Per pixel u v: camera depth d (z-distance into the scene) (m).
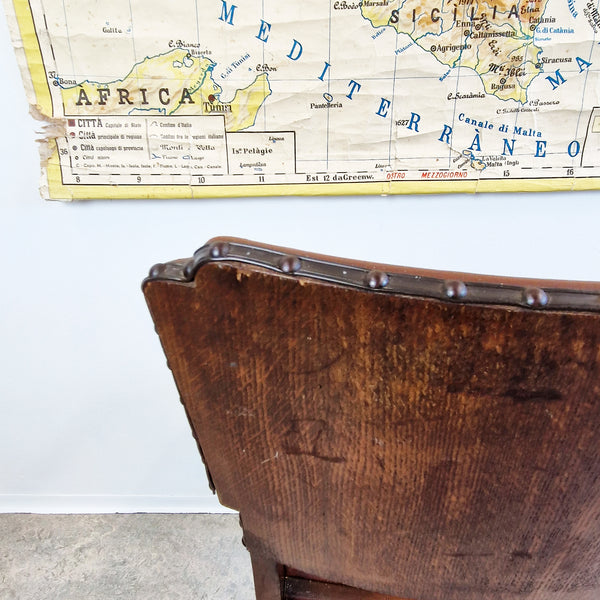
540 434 0.37
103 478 1.38
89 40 0.86
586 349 0.32
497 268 1.06
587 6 0.82
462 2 0.82
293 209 1.01
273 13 0.84
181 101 0.91
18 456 1.33
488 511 0.44
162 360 1.20
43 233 1.04
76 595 1.22
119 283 1.10
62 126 0.92
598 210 0.99
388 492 0.45
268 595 0.65
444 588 0.54
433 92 0.89
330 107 0.91
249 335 0.36
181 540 1.35
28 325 1.14
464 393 0.36
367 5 0.83
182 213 1.02
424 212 1.01
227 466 0.47
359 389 0.38
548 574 0.49
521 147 0.93
